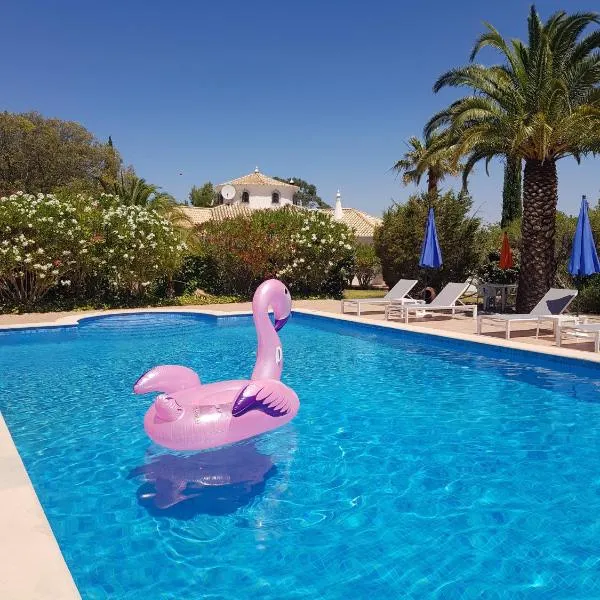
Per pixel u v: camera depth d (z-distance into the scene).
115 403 8.43
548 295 13.55
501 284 19.56
